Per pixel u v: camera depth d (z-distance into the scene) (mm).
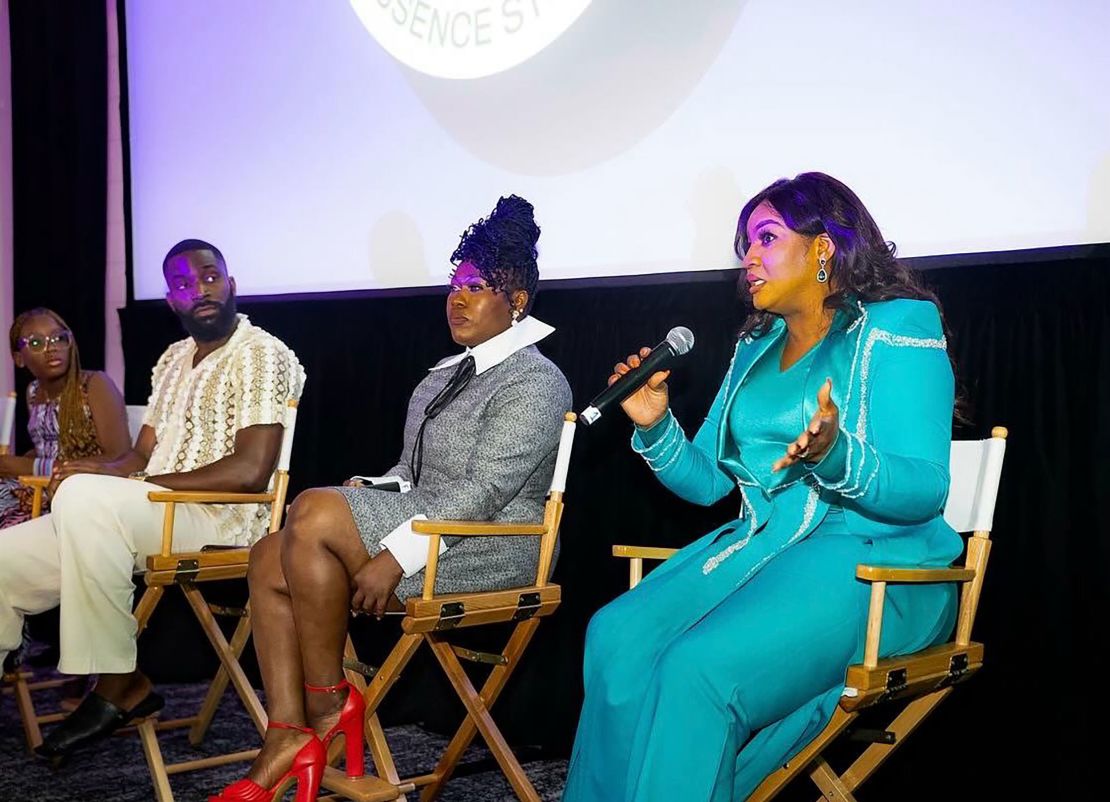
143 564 2588
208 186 3887
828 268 1916
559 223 2973
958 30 2348
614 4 2877
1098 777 2162
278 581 2111
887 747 1831
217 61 3867
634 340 2820
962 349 2342
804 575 1746
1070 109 2207
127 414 3348
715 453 2137
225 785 2553
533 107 3031
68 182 4355
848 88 2492
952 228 2350
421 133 3297
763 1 2621
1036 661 2230
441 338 3205
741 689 1630
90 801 2408
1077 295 2207
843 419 1843
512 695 2984
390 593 2090
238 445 2773
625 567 2838
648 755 1623
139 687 2482
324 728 2064
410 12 3320
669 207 2771
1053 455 2229
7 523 3162
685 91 2746
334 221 3525
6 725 3055
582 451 2902
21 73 4477
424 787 2424
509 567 2268
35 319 3250
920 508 1702
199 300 2900
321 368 3520
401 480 2461
